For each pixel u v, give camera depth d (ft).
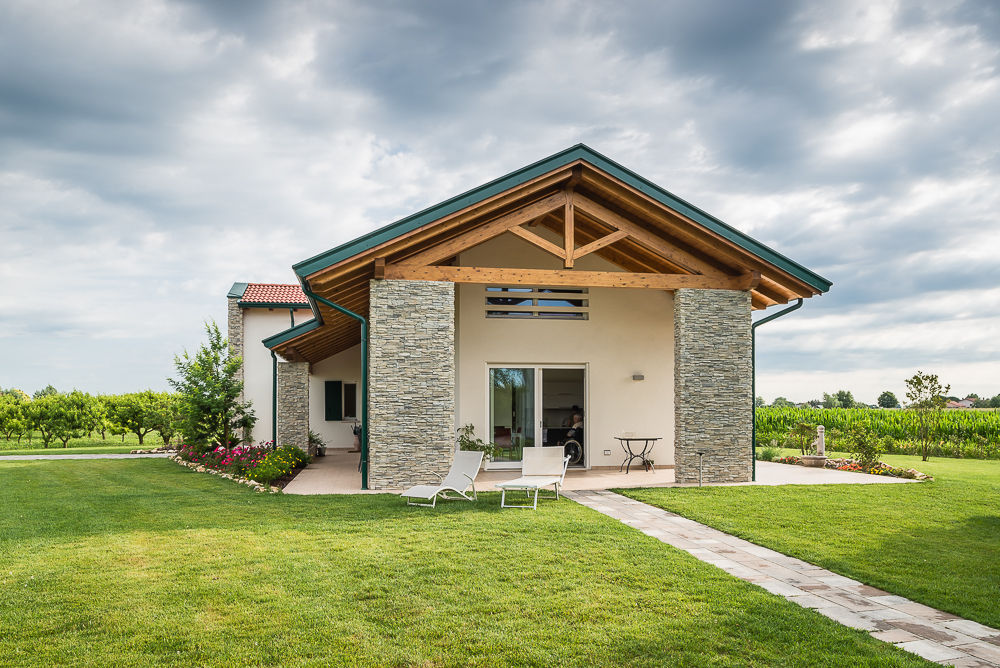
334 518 28.50
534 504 32.04
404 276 38.52
